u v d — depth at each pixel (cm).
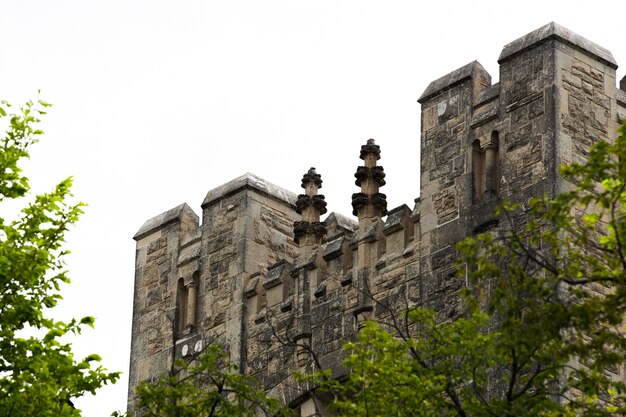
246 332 4788
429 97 4603
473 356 3672
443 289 4397
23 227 3975
